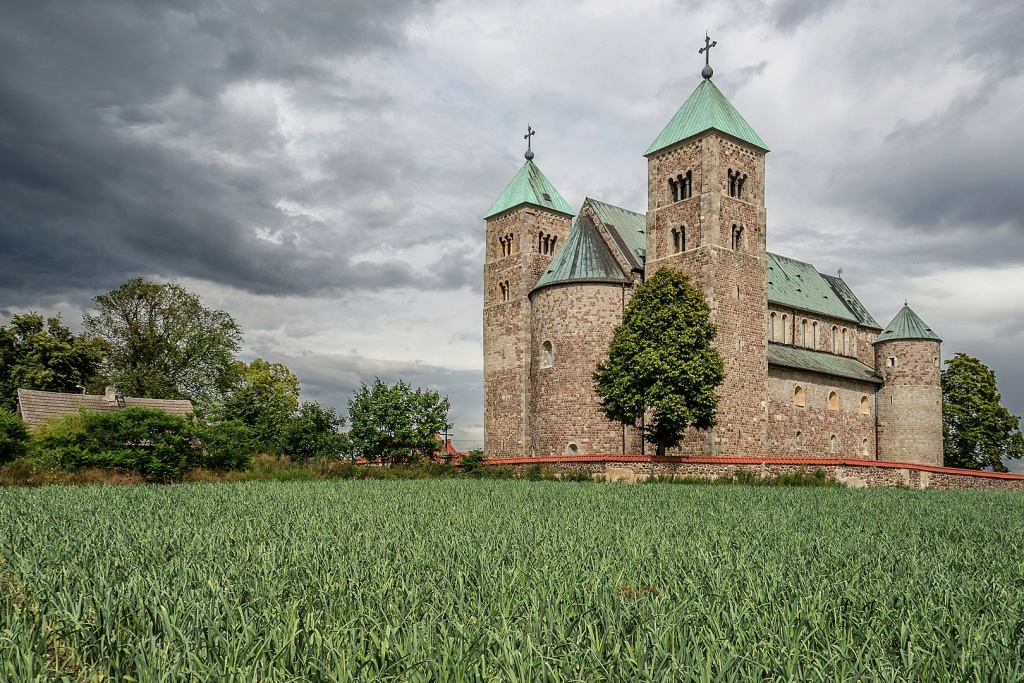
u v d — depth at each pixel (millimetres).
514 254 71500
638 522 18188
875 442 76188
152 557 11625
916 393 75500
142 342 77688
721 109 63125
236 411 63625
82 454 38781
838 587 9695
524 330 68438
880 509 24906
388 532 15375
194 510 20516
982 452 81312
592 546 13422
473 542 13672
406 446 55500
